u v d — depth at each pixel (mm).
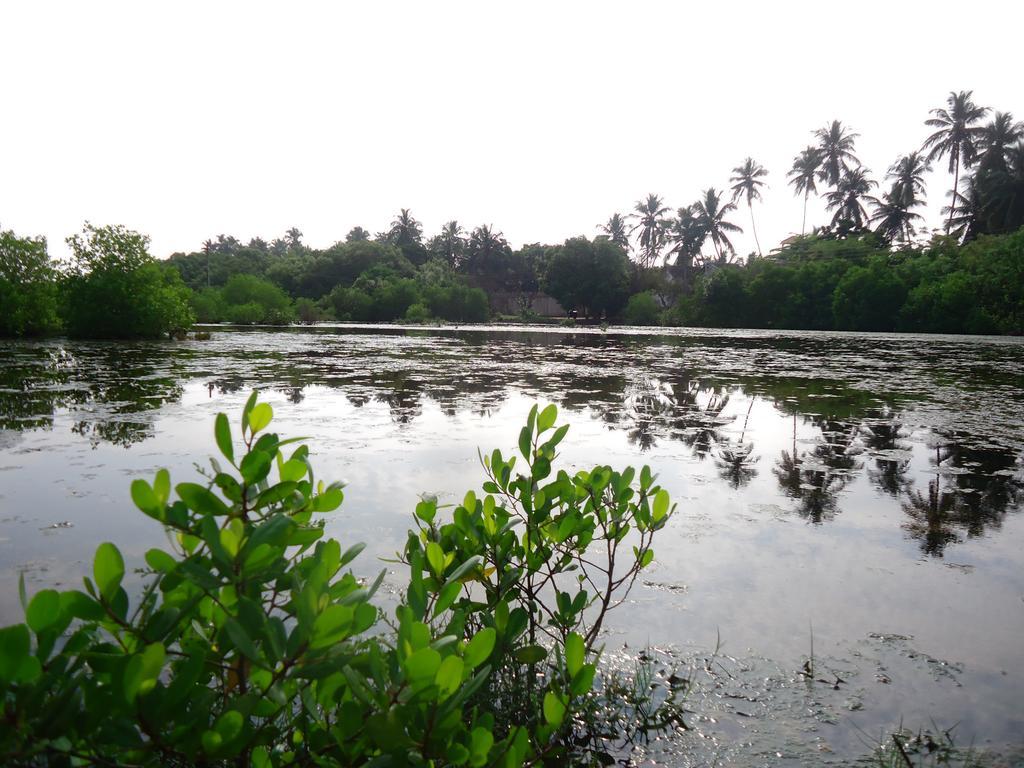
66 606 1097
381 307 51500
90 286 18375
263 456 1338
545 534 2342
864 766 1771
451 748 1170
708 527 3748
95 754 1088
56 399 7785
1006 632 2545
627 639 2467
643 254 61312
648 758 1804
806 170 48812
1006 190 36688
